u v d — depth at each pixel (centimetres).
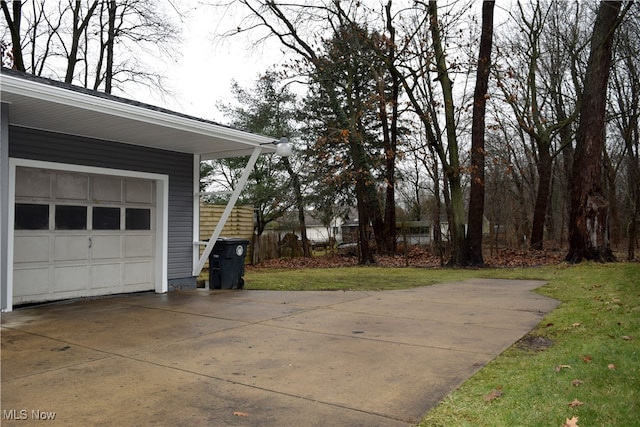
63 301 850
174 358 492
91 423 330
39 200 818
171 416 342
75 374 439
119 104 686
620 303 688
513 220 2316
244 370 450
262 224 2180
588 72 1380
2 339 574
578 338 535
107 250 919
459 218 1573
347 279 1232
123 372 445
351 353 507
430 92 1630
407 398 375
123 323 669
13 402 369
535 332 598
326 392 390
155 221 1001
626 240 2395
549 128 2050
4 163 629
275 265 1792
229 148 977
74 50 1959
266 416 342
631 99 2122
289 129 2173
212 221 1677
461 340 561
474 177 1560
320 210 2273
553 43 2130
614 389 355
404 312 747
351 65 1756
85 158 856
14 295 786
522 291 967
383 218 2316
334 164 1984
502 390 381
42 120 726
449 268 1535
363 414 345
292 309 779
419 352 509
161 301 864
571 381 380
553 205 3177
